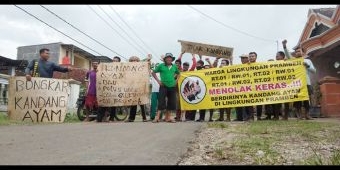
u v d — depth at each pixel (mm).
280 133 6762
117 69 11148
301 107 11195
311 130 7246
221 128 7605
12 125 8234
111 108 11266
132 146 4773
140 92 11070
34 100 10281
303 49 15789
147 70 11180
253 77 10945
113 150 4418
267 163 4000
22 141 5109
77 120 11797
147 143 5102
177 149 4633
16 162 3584
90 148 4547
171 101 10242
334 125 8258
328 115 13359
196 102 11023
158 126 8047
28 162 3596
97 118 10828
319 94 13898
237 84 10969
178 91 11148
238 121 10219
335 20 14289
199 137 6078
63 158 3840
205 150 4742
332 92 13469
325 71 15930
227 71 11016
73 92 23922
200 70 11102
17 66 28234
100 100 11000
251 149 4887
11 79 10328
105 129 7117
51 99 10367
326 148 5141
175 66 10359
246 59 11172
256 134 6605
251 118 11000
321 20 15336
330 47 14469
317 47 14656
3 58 27031
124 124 8828
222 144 5293
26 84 10289
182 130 7141
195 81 11047
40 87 10328
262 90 10898
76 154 4094
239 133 6727
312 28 16125
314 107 13844
